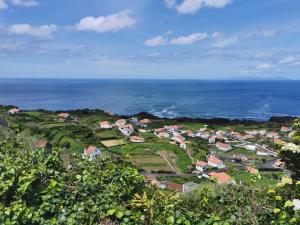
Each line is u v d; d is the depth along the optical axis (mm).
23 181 4246
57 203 4121
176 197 4254
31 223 3885
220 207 4148
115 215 3973
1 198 4176
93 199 4277
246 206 3916
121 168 5008
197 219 3855
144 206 4176
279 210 3568
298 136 5012
